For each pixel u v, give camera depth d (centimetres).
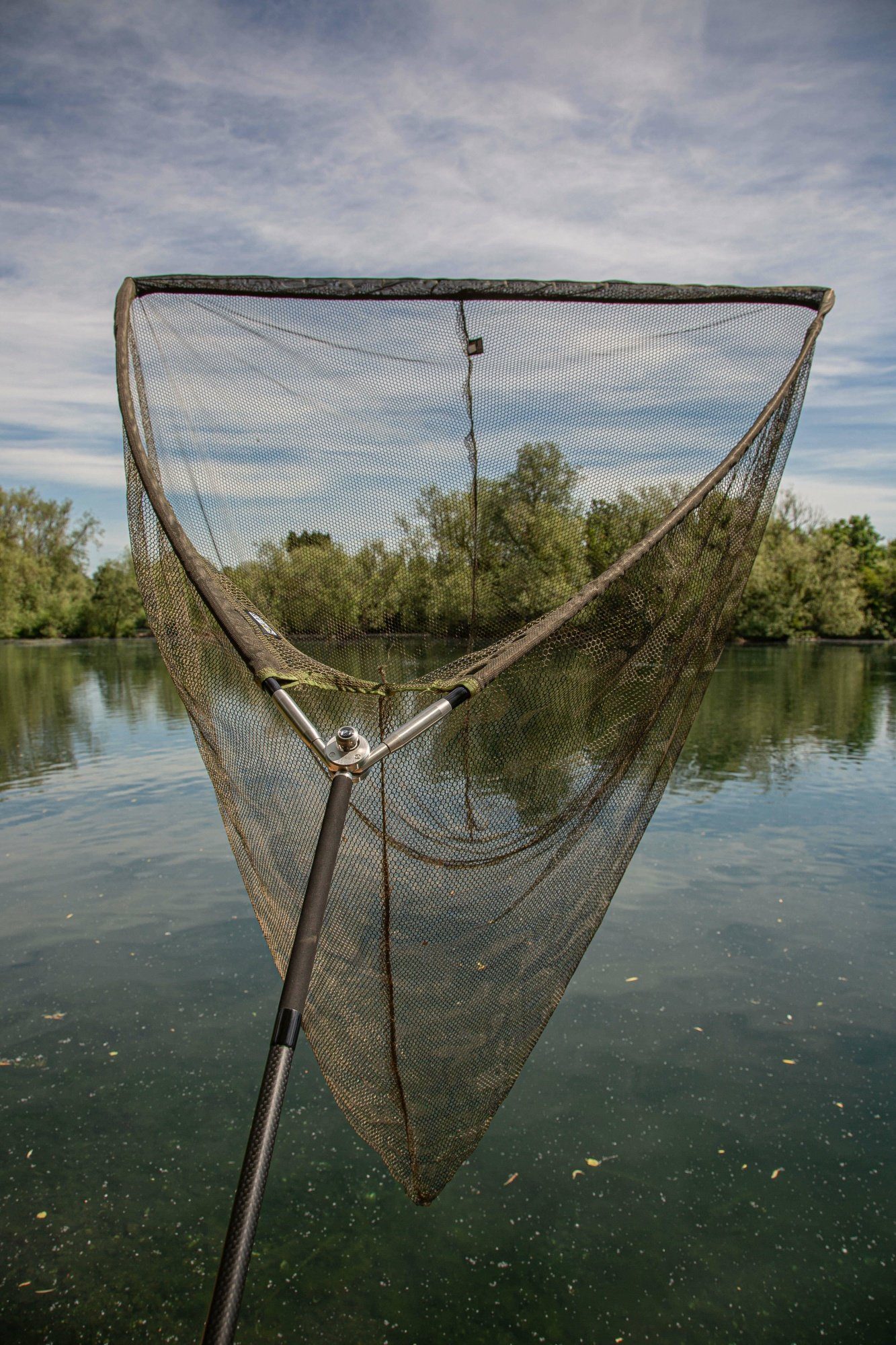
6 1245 291
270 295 308
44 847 734
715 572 306
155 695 1936
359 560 363
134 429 288
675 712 318
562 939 283
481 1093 262
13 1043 418
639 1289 271
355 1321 261
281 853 275
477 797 283
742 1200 309
